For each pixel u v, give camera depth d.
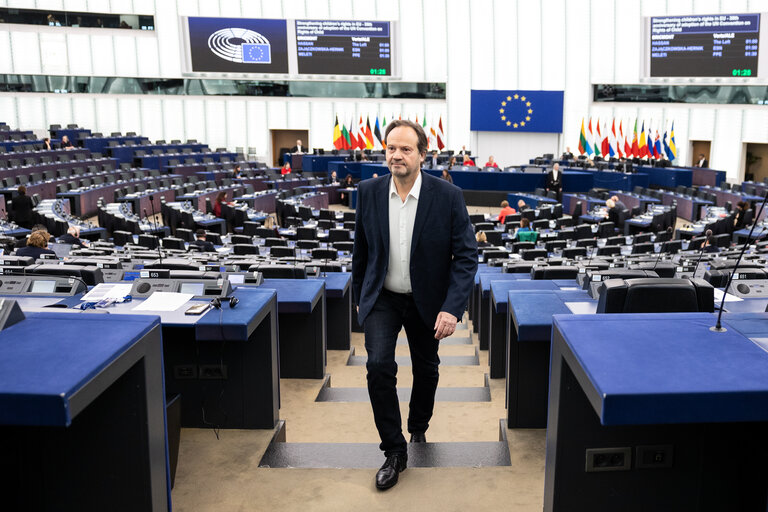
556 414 1.85
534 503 2.49
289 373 4.87
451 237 2.64
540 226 14.39
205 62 25.28
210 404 3.38
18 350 1.60
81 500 1.86
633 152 24.83
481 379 5.31
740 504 1.84
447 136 28.56
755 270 4.29
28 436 1.82
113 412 1.80
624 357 1.59
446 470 2.76
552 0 26.38
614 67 26.08
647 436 1.82
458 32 27.48
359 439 3.65
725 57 22.50
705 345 1.67
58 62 26.33
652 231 15.31
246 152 28.59
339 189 21.98
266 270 4.88
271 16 27.11
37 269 3.69
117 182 18.59
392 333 2.68
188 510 2.51
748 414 1.43
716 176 23.17
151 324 1.83
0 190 15.47
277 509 2.50
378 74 25.83
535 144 28.05
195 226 14.50
